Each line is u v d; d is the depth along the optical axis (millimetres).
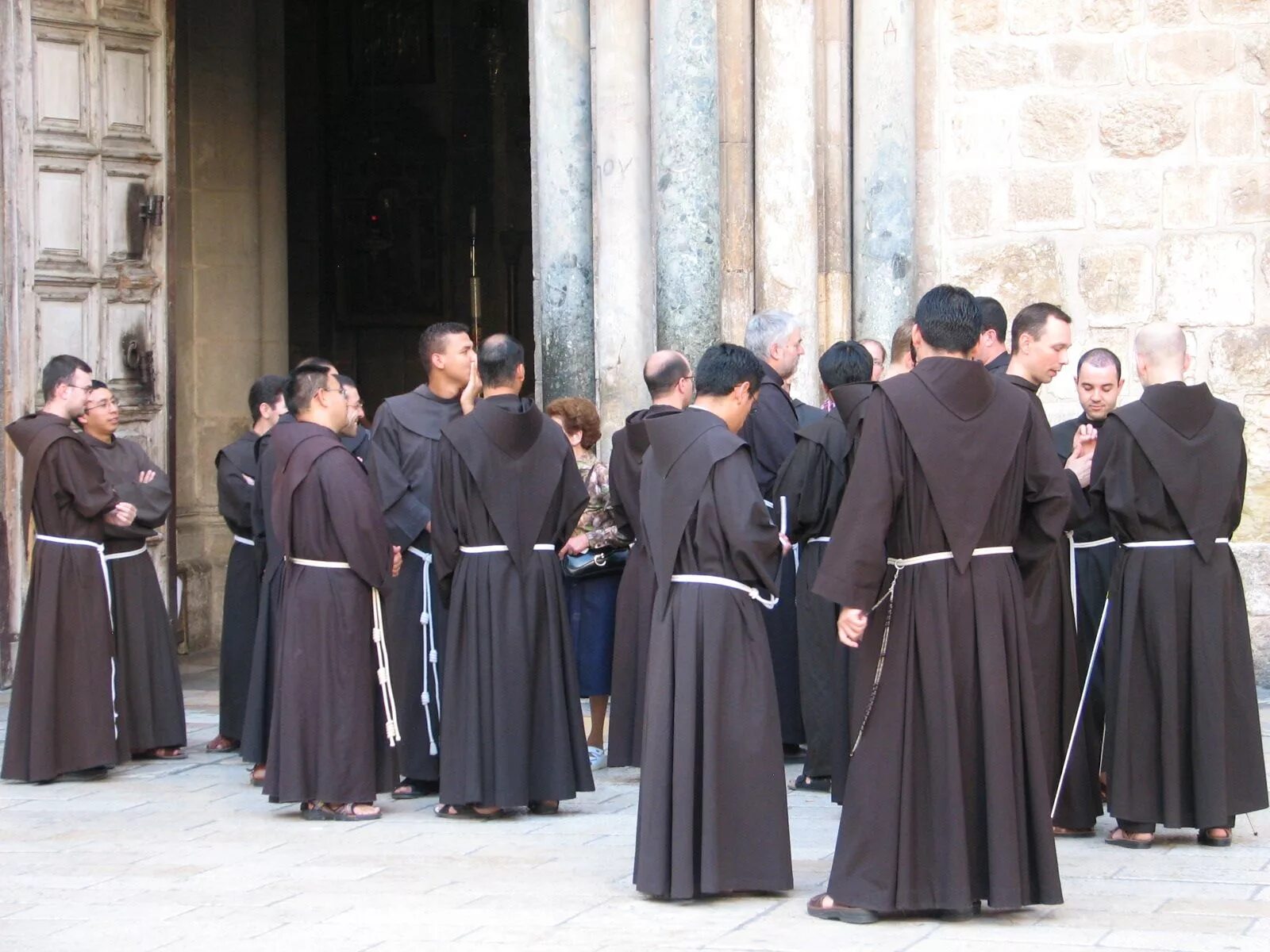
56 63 13031
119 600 10211
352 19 23250
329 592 8633
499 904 6930
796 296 11664
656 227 11578
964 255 12031
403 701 9266
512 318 23422
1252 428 11672
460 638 8617
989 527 6539
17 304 12773
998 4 11930
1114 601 7871
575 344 12086
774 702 6941
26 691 9727
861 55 11734
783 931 6422
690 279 11406
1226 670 7715
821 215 11891
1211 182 11711
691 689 6863
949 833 6379
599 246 11852
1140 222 11805
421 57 23359
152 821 8719
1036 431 6668
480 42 23266
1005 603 6539
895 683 6484
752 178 11789
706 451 6969
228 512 10586
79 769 9703
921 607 6488
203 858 7863
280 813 8891
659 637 6965
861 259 11797
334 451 8672
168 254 13820
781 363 9594
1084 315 11906
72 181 13148
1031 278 11945
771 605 7000
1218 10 11688
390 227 23344
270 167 16516
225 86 16125
